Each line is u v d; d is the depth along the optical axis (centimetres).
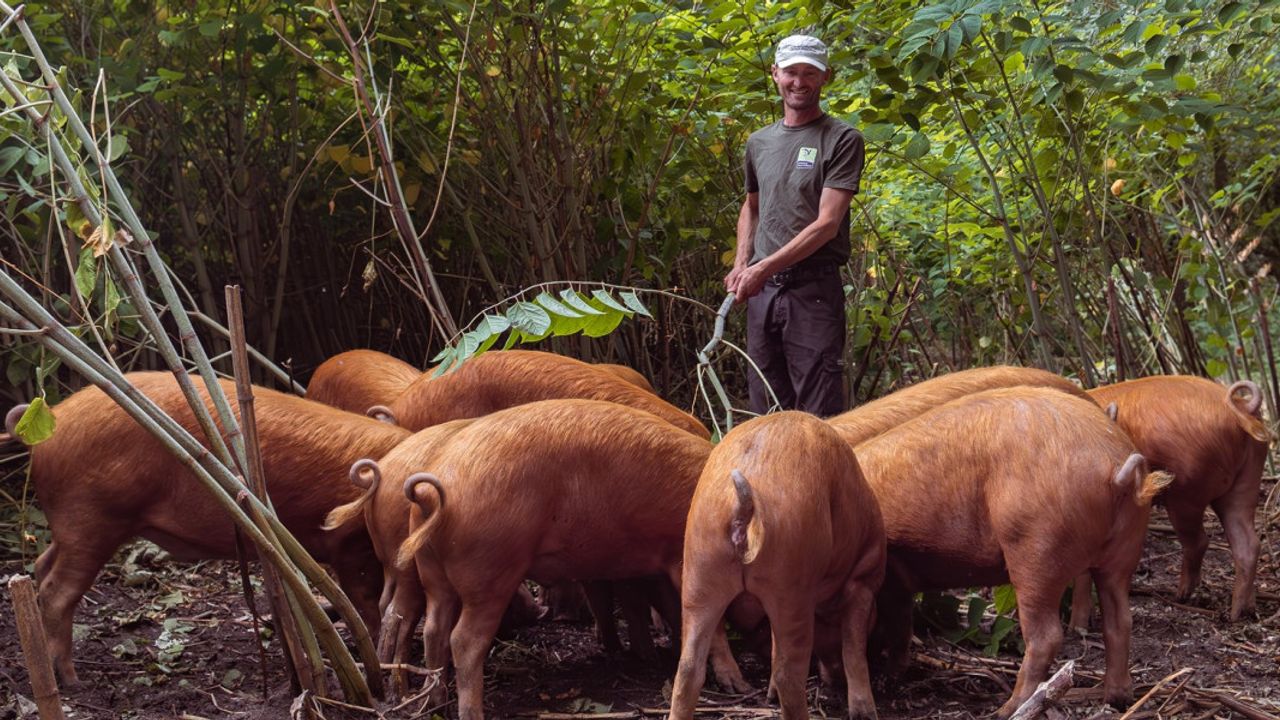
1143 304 827
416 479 360
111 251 347
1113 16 594
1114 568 377
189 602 520
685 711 336
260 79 650
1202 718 382
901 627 418
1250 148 826
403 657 402
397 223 570
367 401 545
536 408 389
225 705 404
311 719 362
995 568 392
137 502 404
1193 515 504
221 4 644
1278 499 662
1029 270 646
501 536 369
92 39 662
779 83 563
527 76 644
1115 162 709
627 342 753
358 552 431
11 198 576
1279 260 903
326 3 600
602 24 657
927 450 397
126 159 649
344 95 697
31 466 410
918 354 880
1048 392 395
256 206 699
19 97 340
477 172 669
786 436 349
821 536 338
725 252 736
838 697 402
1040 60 577
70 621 411
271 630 484
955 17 525
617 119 680
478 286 762
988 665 438
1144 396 507
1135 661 445
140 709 400
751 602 377
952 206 771
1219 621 494
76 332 364
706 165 729
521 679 434
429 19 639
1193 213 847
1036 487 370
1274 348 949
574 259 683
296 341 759
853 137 549
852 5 620
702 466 390
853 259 806
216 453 358
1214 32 590
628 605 443
